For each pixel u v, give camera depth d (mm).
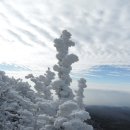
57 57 9180
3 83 14867
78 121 7777
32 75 17672
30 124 11781
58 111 8227
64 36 9156
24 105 14414
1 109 14078
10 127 13820
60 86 9109
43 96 17125
